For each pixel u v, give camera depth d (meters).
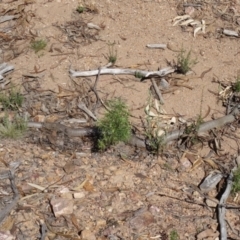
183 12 5.06
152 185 3.59
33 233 3.26
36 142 3.85
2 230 3.26
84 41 4.71
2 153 3.73
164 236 3.28
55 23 4.88
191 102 4.21
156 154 3.79
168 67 4.46
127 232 3.29
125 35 4.78
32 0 5.10
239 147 3.90
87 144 3.85
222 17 5.04
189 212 3.45
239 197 3.54
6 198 3.45
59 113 4.10
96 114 4.07
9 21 4.93
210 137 3.94
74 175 3.61
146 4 5.10
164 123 4.02
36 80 4.35
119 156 3.77
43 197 3.46
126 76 4.38
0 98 4.12
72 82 4.34
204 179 3.63
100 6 5.06
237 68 4.52
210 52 4.66
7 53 4.60
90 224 3.32
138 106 4.14
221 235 3.28
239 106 4.17
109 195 3.49
